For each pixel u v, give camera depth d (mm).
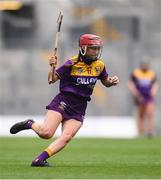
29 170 23094
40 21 63625
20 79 60031
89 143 44750
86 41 23938
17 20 63188
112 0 62375
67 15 62406
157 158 30703
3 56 60312
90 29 61969
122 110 59469
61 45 59531
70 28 61938
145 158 30719
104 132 59219
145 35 62094
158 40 61812
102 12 62094
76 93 24156
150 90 54969
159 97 60688
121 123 59219
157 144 43312
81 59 24281
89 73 24328
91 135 59219
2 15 63000
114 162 27984
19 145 41812
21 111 59875
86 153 34844
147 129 56031
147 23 62344
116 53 60031
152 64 61031
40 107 60000
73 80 24219
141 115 55688
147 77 55000
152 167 24953
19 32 63219
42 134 23938
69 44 59750
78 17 62219
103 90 59531
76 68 24203
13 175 21531
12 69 60125
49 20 63594
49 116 24047
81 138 52531
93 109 59500
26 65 60188
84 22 62062
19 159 29688
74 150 37531
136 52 60062
